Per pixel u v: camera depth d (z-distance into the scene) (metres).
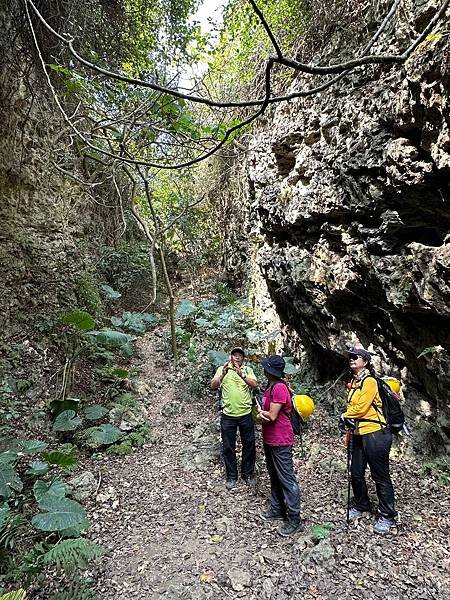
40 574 3.27
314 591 3.05
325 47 5.66
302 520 3.85
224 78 8.76
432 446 4.48
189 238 14.17
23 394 5.53
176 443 5.68
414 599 2.89
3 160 6.20
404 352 4.83
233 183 11.80
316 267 6.11
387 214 4.25
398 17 3.91
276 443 3.72
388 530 3.54
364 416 3.58
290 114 6.44
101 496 4.40
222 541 3.68
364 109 4.43
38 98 6.77
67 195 8.20
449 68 2.95
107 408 6.21
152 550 3.62
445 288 3.69
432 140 3.40
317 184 5.55
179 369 8.25
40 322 6.54
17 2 5.18
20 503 4.00
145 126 3.56
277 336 8.66
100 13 6.70
